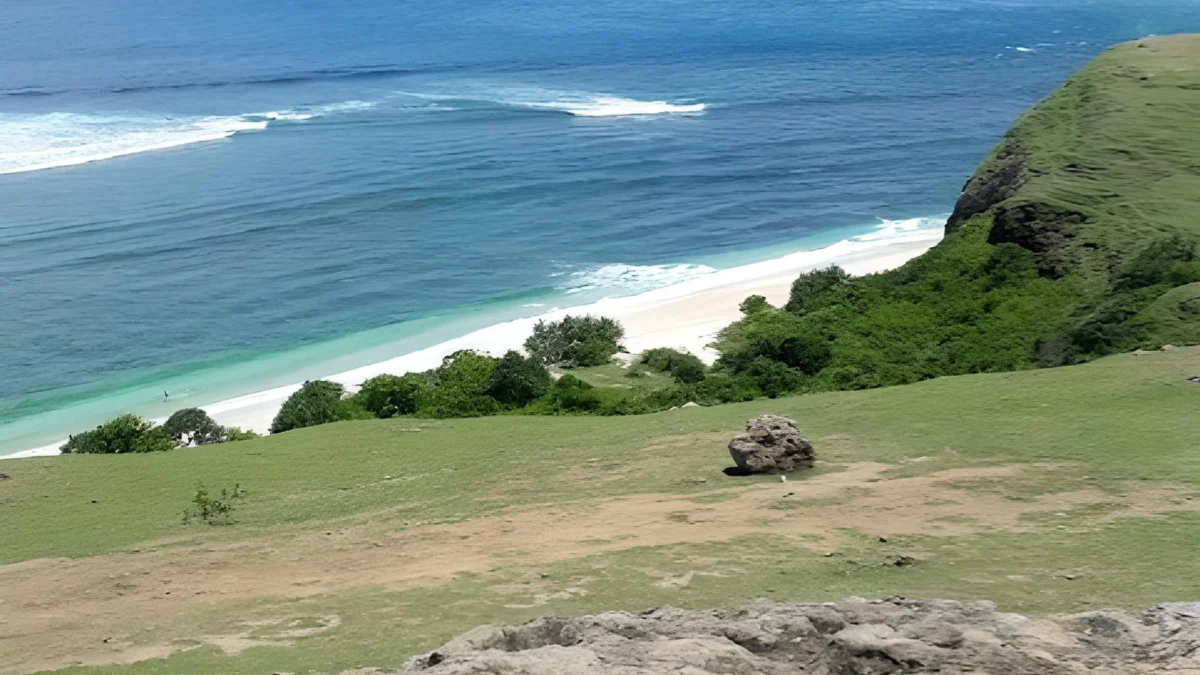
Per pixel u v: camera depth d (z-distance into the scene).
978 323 56.00
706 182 113.06
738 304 74.50
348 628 21.12
